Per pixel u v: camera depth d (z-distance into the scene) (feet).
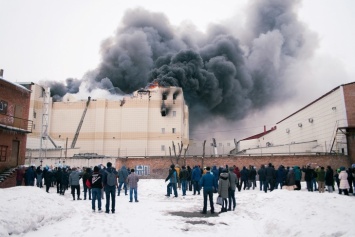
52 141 172.96
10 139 94.27
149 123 189.26
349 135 114.11
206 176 43.45
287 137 173.06
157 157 123.75
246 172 74.23
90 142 189.47
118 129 189.37
